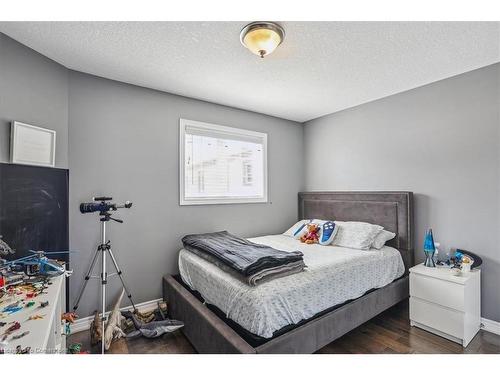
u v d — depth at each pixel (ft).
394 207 9.34
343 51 6.60
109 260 8.04
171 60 7.04
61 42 6.13
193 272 7.48
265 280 5.70
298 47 6.40
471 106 7.77
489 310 7.35
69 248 7.36
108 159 8.08
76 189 7.52
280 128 12.68
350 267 7.01
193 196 9.98
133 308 8.34
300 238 10.23
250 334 5.14
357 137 10.96
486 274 7.44
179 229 9.47
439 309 7.04
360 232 9.03
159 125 9.09
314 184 12.95
